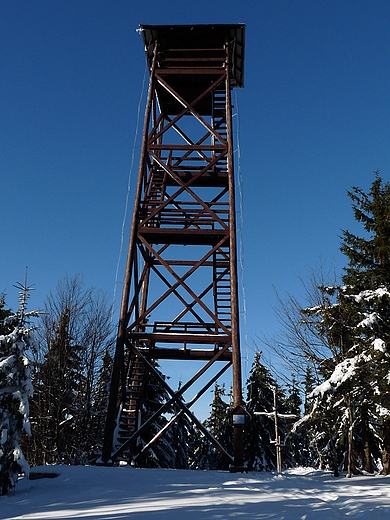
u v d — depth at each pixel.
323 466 34.03
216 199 20.80
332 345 21.12
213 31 21.88
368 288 22.75
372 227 24.19
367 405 22.22
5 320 13.01
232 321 17.05
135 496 9.93
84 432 27.52
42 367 26.62
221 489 10.70
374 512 7.45
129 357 20.12
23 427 12.09
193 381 16.75
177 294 18.09
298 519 6.88
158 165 21.36
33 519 7.66
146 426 16.36
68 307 29.08
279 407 40.09
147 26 21.47
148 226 19.30
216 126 22.47
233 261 17.86
